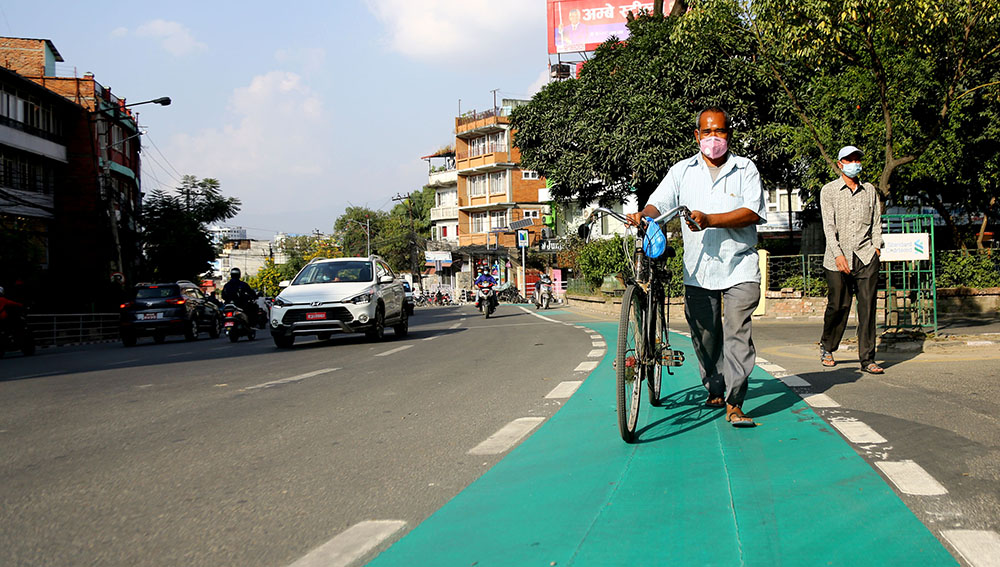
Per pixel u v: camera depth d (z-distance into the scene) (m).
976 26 12.39
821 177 18.14
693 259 5.18
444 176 75.19
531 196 67.38
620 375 4.55
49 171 37.06
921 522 3.10
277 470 4.26
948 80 14.30
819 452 4.25
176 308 22.52
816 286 19.48
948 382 6.64
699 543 2.89
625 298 4.71
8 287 26.67
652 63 24.67
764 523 3.11
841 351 9.51
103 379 9.45
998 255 19.69
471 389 7.41
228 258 132.88
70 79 38.22
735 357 4.96
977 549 2.79
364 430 5.40
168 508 3.56
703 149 5.01
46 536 3.17
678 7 26.05
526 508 3.43
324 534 3.16
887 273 9.48
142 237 40.41
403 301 17.52
